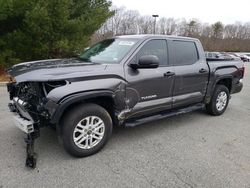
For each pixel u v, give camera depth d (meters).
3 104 6.53
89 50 5.06
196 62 5.32
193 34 71.81
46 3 9.83
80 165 3.64
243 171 3.61
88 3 12.11
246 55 45.41
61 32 10.62
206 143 4.52
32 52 10.74
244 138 4.82
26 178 3.29
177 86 4.88
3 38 10.30
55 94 3.40
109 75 3.88
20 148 4.07
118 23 45.62
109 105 4.12
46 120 3.67
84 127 3.79
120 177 3.37
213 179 3.39
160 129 5.13
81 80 3.62
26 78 3.48
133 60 4.21
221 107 6.20
